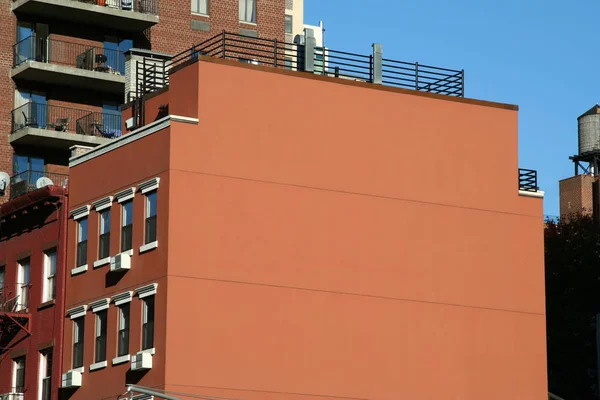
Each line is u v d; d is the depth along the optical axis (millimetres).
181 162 56531
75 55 91312
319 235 58562
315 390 57000
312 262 58156
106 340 59094
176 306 55000
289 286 57406
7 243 69625
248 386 55625
